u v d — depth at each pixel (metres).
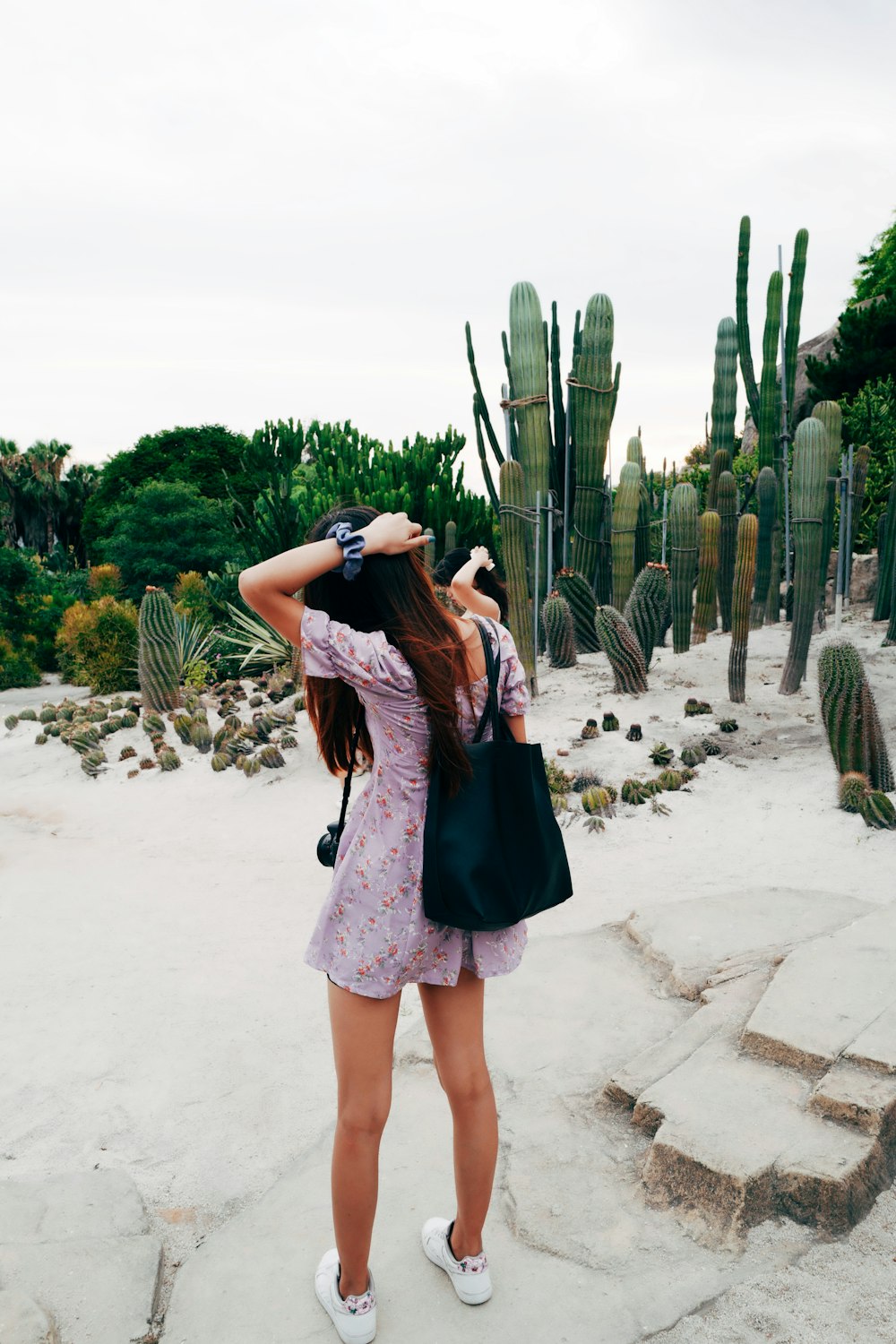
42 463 45.47
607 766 6.67
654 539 12.46
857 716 5.68
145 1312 2.05
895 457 12.62
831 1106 2.36
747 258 10.66
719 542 10.03
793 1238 2.13
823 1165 2.18
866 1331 1.87
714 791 6.08
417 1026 3.40
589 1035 3.17
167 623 10.48
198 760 8.24
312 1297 2.09
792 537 10.27
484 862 1.69
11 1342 1.87
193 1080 3.21
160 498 23.78
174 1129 2.91
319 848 2.03
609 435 9.91
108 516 30.31
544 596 10.06
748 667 8.62
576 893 4.68
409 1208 2.36
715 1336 1.88
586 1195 2.35
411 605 1.73
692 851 5.20
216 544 23.50
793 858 4.94
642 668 8.09
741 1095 2.51
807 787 5.96
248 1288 2.13
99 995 3.95
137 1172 2.69
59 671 17.94
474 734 1.77
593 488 9.99
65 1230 2.35
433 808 1.71
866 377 16.56
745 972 3.32
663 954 3.62
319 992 3.87
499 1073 2.97
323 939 1.81
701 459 19.34
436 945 1.77
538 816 1.80
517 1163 2.50
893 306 16.20
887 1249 2.08
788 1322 1.91
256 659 12.26
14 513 45.09
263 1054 3.36
